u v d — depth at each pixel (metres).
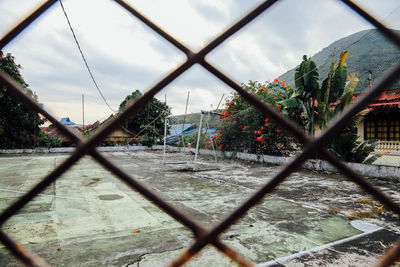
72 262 2.78
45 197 5.70
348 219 4.25
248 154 13.12
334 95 8.94
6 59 16.12
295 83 9.59
